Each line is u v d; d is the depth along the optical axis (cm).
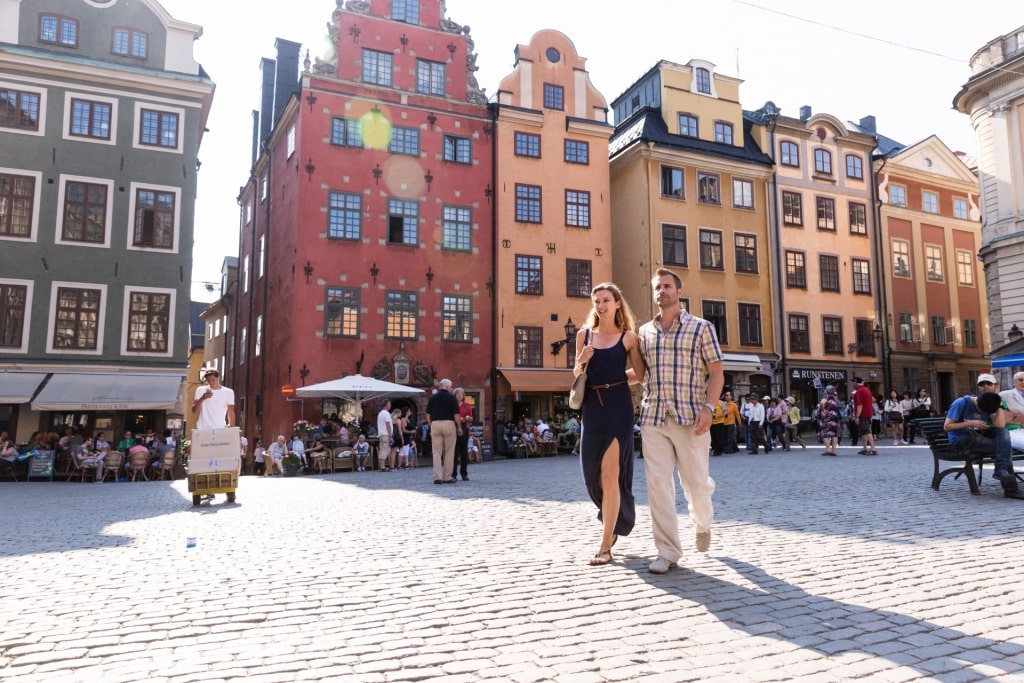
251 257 3300
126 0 2391
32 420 2122
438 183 2723
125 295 2286
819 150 3500
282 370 2584
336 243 2533
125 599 436
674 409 490
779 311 3247
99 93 2322
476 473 1544
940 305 3681
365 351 2522
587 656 321
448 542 613
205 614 400
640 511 781
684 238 3123
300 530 700
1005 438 873
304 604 418
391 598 428
